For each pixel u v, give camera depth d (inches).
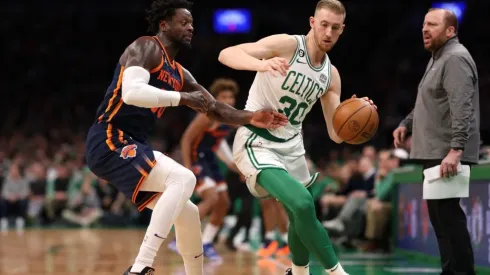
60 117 907.4
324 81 170.1
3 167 653.9
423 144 189.2
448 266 193.6
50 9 993.5
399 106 804.0
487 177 229.5
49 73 957.8
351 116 165.8
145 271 154.0
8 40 971.9
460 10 834.2
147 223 624.1
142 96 151.8
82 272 240.1
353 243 361.4
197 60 925.8
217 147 316.2
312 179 173.9
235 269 255.4
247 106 174.1
